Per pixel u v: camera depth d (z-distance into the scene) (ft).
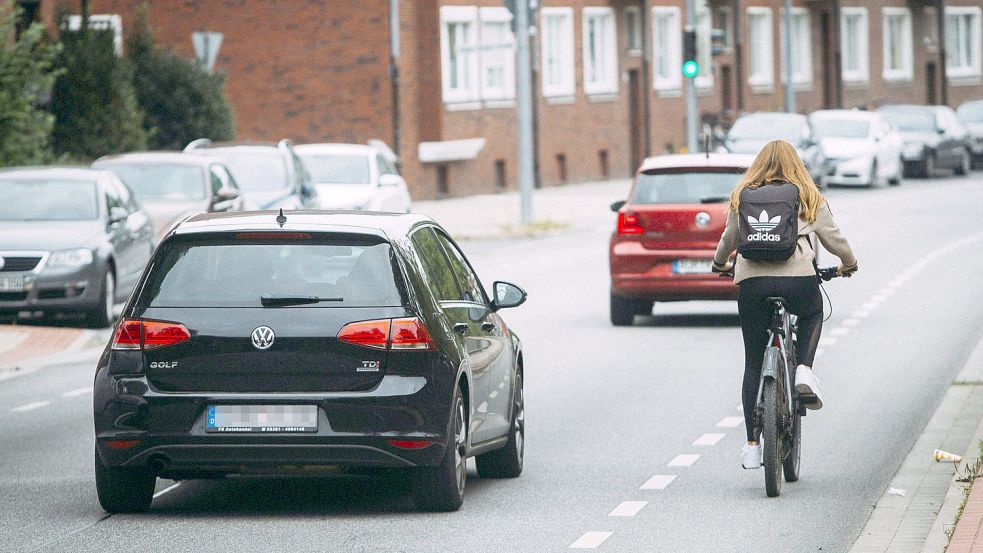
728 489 88.63
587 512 82.69
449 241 91.15
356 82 386.73
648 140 485.15
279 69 393.09
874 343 152.25
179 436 77.71
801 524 79.41
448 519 80.89
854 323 167.63
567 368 139.54
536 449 102.27
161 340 78.28
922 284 205.36
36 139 236.63
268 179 233.76
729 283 162.09
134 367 78.59
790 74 487.20
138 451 78.23
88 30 288.51
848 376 131.95
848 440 103.14
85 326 178.29
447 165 395.75
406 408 77.82
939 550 70.95
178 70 324.39
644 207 164.76
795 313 87.35
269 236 80.02
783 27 572.51
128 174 209.36
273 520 80.89
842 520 80.23
